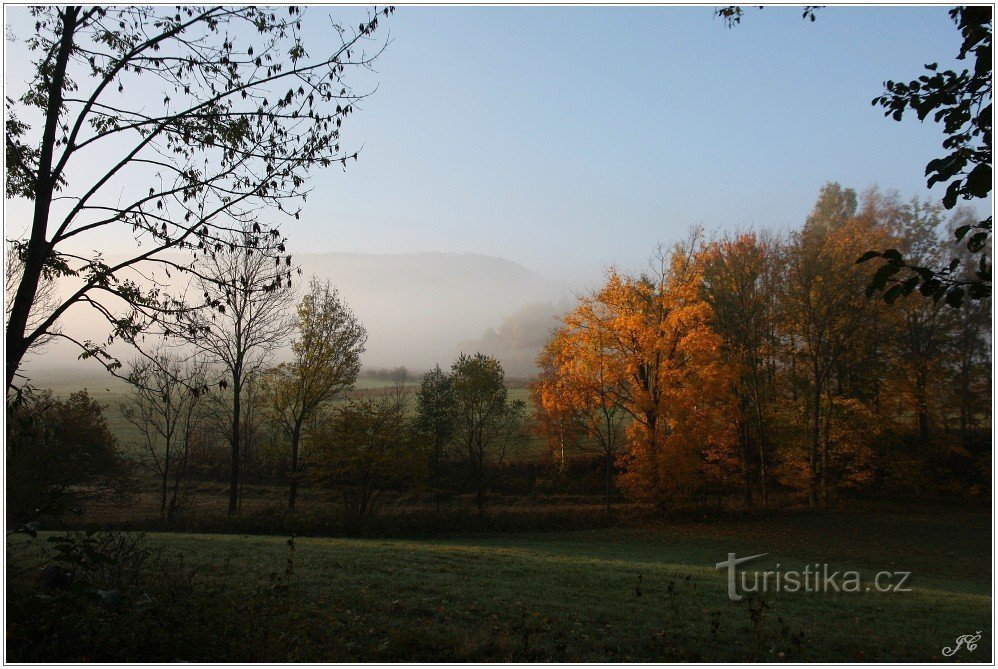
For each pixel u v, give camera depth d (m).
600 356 28.08
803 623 10.79
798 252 32.50
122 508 30.06
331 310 31.28
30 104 8.05
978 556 22.48
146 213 7.80
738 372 27.30
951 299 3.97
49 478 21.62
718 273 34.16
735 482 33.78
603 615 10.58
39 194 7.20
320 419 36.41
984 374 33.78
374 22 8.08
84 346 7.63
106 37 7.91
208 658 7.06
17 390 6.73
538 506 34.19
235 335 29.66
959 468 35.28
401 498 35.81
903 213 36.56
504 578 13.69
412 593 11.46
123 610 7.89
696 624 10.29
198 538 18.09
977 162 4.06
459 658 8.04
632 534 26.36
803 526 27.58
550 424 29.38
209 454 42.53
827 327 32.41
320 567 13.46
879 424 32.06
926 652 9.55
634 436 28.75
